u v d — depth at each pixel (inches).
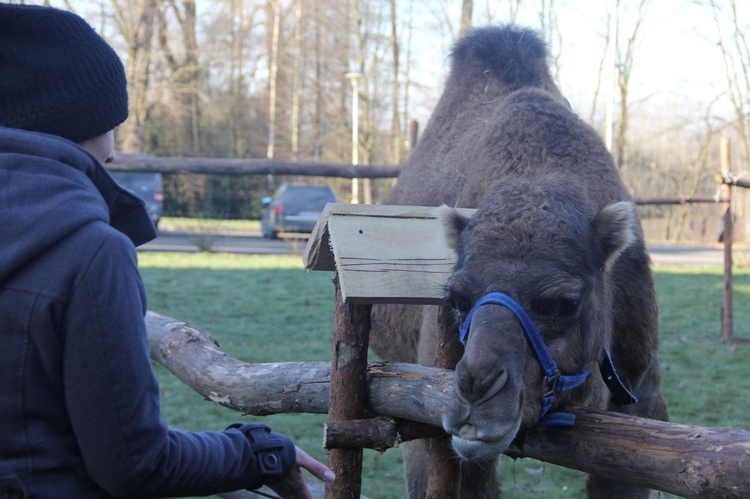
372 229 116.0
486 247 106.9
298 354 366.6
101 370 66.0
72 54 73.1
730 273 417.7
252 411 146.3
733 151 1274.6
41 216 65.9
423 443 164.7
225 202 1230.3
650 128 1390.3
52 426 68.0
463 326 108.2
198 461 72.7
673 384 329.7
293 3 1713.8
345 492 116.9
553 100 164.1
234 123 1536.7
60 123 72.8
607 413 101.3
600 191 141.7
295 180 1242.6
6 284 66.1
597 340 116.5
